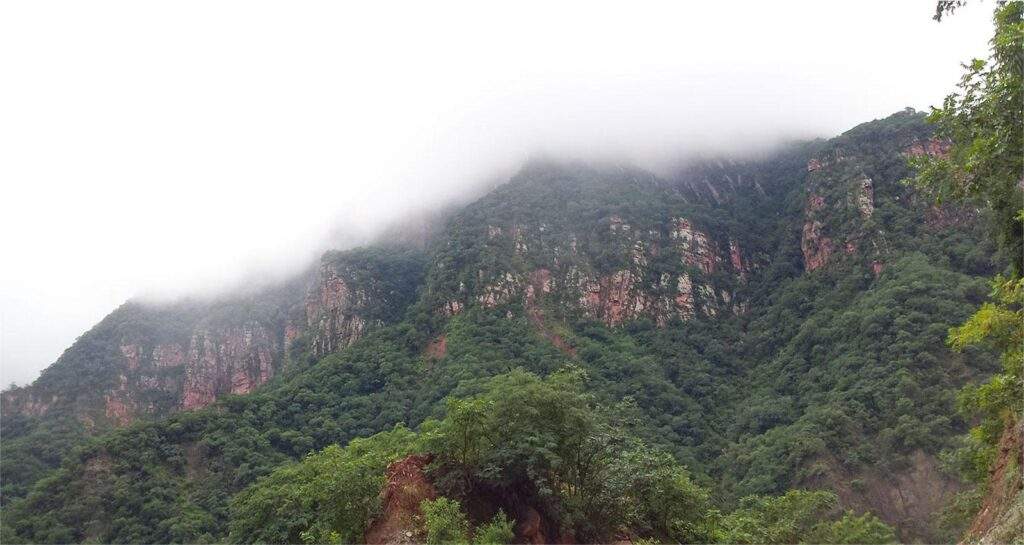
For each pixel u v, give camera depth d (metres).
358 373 90.81
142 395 157.62
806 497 33.19
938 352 62.25
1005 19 16.08
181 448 66.44
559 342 93.62
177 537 52.28
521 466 31.39
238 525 35.22
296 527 32.50
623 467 34.44
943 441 52.06
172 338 174.62
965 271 74.81
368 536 29.11
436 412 70.75
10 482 81.31
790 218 119.56
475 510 30.84
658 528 36.69
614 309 104.75
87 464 60.88
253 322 178.38
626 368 84.56
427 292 109.75
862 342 71.62
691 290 108.00
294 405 81.81
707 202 139.25
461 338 90.75
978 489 24.41
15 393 141.12
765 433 67.38
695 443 72.00
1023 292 18.69
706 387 84.69
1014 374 19.83
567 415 32.84
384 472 32.66
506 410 32.72
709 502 47.75
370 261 133.00
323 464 35.12
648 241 116.38
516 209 122.25
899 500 50.44
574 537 32.16
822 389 70.81
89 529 53.75
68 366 153.00
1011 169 16.81
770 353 90.75
